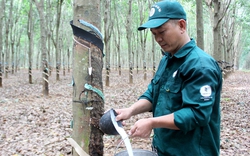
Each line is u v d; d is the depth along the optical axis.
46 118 6.58
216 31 11.21
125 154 1.76
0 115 6.98
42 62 10.39
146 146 4.48
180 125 1.48
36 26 30.47
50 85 14.80
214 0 11.01
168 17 1.61
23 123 6.24
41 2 10.60
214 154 1.72
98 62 2.06
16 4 24.95
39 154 4.27
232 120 6.50
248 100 9.20
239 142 4.89
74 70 2.08
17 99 9.66
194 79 1.55
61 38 27.67
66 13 29.92
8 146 4.73
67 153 4.29
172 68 1.72
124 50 45.41
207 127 1.68
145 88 12.65
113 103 8.65
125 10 25.97
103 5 21.62
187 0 16.31
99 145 2.08
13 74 23.91
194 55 1.63
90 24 2.04
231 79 18.89
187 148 1.67
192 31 36.53
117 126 1.63
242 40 43.31
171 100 1.68
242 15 23.42
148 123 1.49
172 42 1.66
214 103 1.69
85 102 2.03
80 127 2.05
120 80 18.03
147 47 40.94
